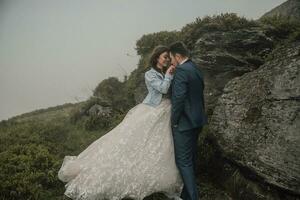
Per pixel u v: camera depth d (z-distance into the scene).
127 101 10.90
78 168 5.57
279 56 5.90
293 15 11.39
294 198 4.84
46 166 7.14
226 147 6.10
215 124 6.63
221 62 7.85
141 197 5.16
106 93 11.92
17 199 5.99
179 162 5.25
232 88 6.61
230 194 5.91
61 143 9.10
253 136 5.60
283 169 4.92
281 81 5.36
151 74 5.67
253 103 5.85
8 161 7.26
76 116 11.35
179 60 5.51
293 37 8.06
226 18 9.01
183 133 5.22
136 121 5.55
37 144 8.73
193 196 5.01
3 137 9.11
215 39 8.31
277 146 5.08
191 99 5.26
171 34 10.52
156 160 5.30
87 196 5.15
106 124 10.13
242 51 8.24
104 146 5.53
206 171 6.58
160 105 5.61
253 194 5.46
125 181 5.19
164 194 5.77
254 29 8.78
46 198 6.13
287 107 5.12
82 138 9.50
